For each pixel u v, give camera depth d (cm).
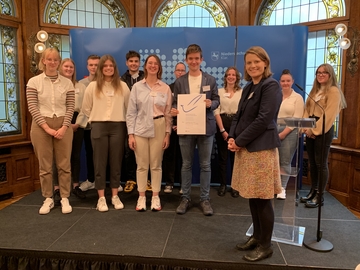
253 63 191
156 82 284
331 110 289
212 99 280
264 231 201
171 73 366
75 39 371
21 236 239
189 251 215
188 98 270
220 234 243
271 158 192
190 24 443
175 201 320
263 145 190
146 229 251
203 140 278
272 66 352
